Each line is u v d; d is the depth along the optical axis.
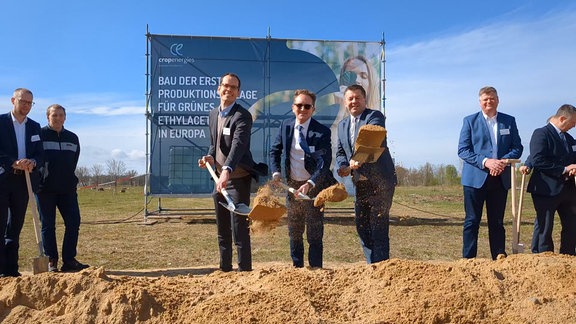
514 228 5.41
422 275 3.86
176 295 3.65
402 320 3.42
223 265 5.16
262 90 12.33
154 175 12.15
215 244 9.37
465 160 5.51
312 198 4.84
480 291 3.64
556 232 10.76
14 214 5.79
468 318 3.42
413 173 36.69
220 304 3.43
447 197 23.31
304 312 3.42
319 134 5.15
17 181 5.67
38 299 3.61
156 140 12.10
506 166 5.34
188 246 9.12
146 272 6.67
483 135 5.54
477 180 5.39
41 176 6.42
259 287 3.87
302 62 12.43
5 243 5.80
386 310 3.53
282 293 3.66
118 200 23.97
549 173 5.70
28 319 3.47
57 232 11.06
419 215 14.75
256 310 3.37
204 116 12.19
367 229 5.24
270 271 4.25
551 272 3.88
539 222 5.82
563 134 5.79
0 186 5.53
